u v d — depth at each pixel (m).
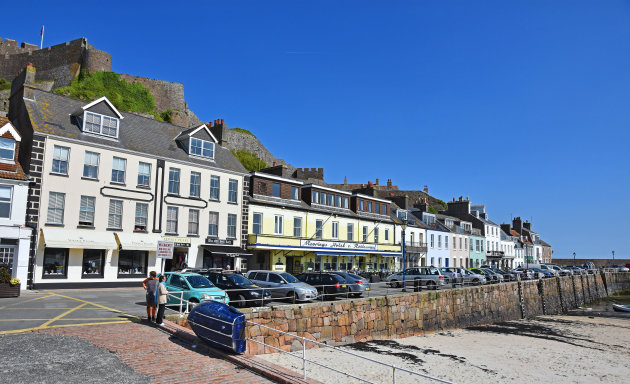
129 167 28.00
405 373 17.05
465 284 35.94
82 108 26.53
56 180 24.84
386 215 49.34
